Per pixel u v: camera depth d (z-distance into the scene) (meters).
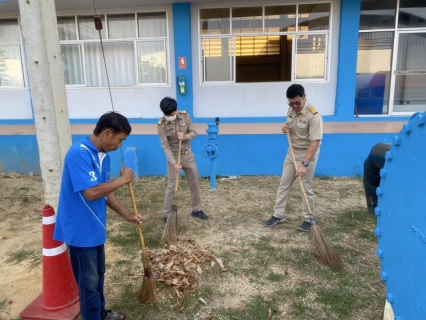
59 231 2.34
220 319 2.72
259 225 4.45
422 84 6.57
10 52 7.31
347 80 6.38
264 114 6.82
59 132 2.95
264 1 6.33
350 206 5.05
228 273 3.34
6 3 6.32
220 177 6.64
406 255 1.97
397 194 2.08
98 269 2.51
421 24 6.32
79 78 7.20
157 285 3.13
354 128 6.32
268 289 3.09
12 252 3.85
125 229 4.37
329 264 3.45
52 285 2.74
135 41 6.88
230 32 6.60
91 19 6.90
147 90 6.99
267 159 6.58
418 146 1.85
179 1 6.27
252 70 6.86
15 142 7.03
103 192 2.19
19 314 2.80
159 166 6.76
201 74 6.78
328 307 2.85
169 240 3.94
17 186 6.35
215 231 4.28
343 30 6.20
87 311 2.37
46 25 2.78
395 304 2.11
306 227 4.21
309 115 3.83
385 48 6.45
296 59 6.62
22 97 7.39
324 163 6.46
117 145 2.30
